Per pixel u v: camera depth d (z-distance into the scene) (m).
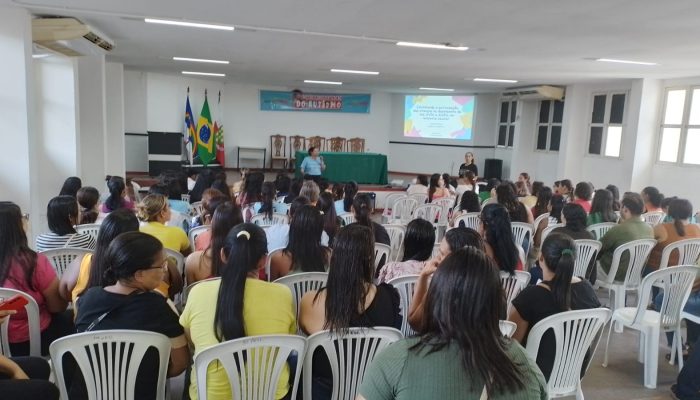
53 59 6.62
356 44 6.48
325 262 3.01
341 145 16.16
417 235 3.03
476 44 6.09
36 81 6.61
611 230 4.24
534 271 3.41
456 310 1.15
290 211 4.13
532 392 1.16
